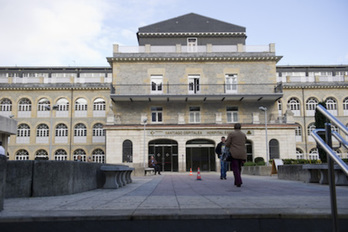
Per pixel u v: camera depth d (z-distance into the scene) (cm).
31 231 401
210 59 3559
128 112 3516
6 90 4359
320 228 411
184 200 577
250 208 455
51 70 4788
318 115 1889
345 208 457
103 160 4306
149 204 519
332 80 4509
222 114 3541
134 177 2081
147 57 3519
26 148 4272
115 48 3550
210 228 406
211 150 3347
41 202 584
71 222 404
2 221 400
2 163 477
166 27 3872
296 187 935
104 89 4406
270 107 3556
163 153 3325
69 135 4312
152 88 3541
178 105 3550
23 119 4319
